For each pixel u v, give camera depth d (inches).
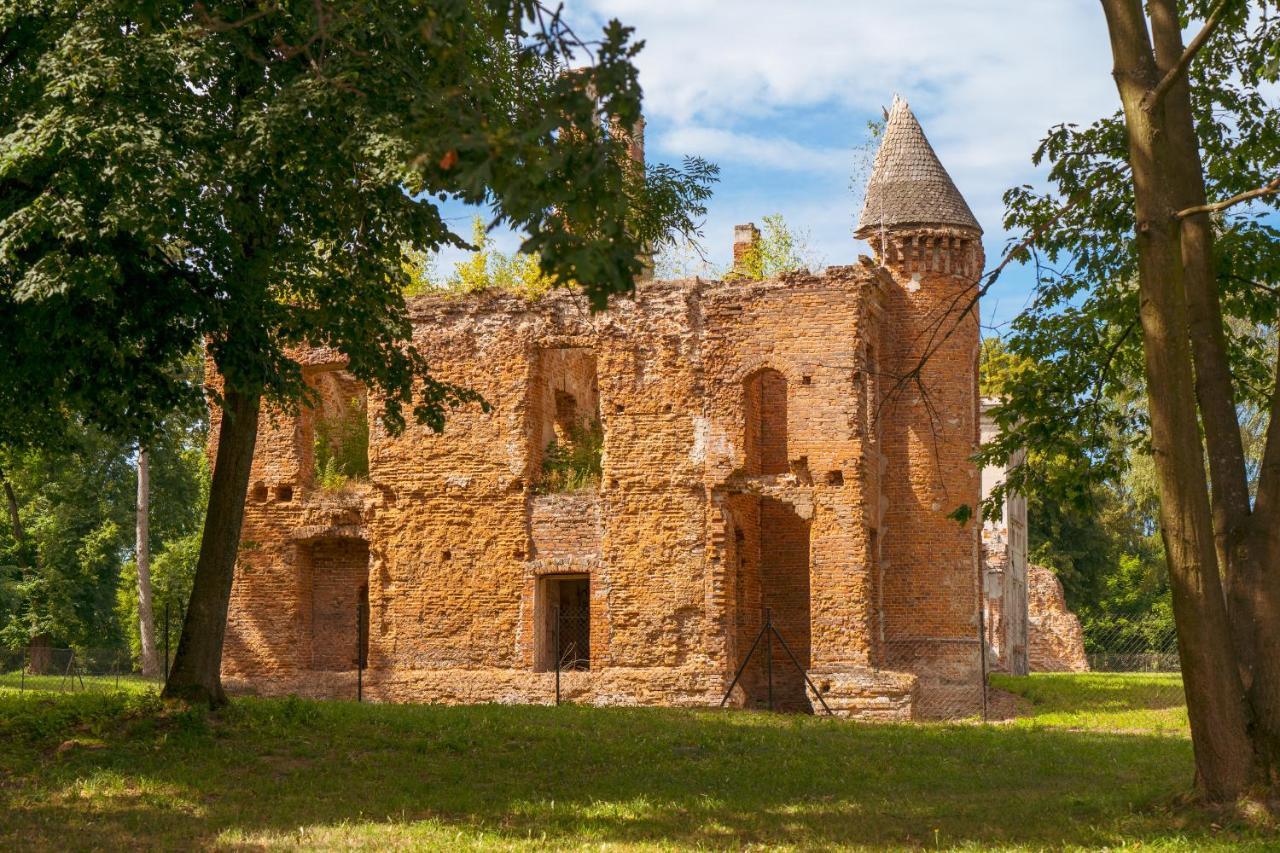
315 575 1439.5
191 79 712.4
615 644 1301.7
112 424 738.8
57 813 592.7
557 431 1483.8
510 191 348.8
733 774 749.3
